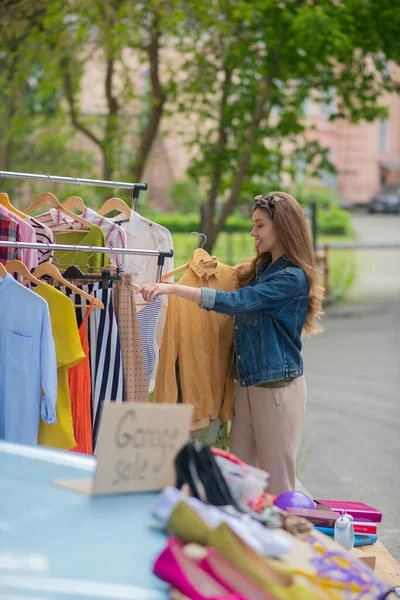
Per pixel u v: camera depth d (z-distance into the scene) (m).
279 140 16.64
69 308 4.02
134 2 12.99
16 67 14.62
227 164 16.47
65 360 4.00
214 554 1.91
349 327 14.77
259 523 2.24
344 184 47.09
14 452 2.52
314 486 6.66
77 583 1.80
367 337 13.78
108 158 16.28
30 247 4.05
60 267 4.64
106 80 16.19
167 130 17.92
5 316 3.93
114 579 1.84
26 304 3.87
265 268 4.67
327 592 2.05
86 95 21.86
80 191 19.88
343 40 13.75
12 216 4.25
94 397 4.37
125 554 1.93
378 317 15.82
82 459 2.49
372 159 47.41
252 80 15.54
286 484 4.57
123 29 12.69
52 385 3.85
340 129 46.53
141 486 2.26
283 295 4.37
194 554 1.96
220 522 2.08
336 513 4.00
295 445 4.59
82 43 14.09
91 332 4.35
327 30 13.23
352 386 10.29
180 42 15.59
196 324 4.72
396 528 5.76
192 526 2.01
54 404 3.87
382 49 15.25
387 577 3.86
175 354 4.73
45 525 2.04
